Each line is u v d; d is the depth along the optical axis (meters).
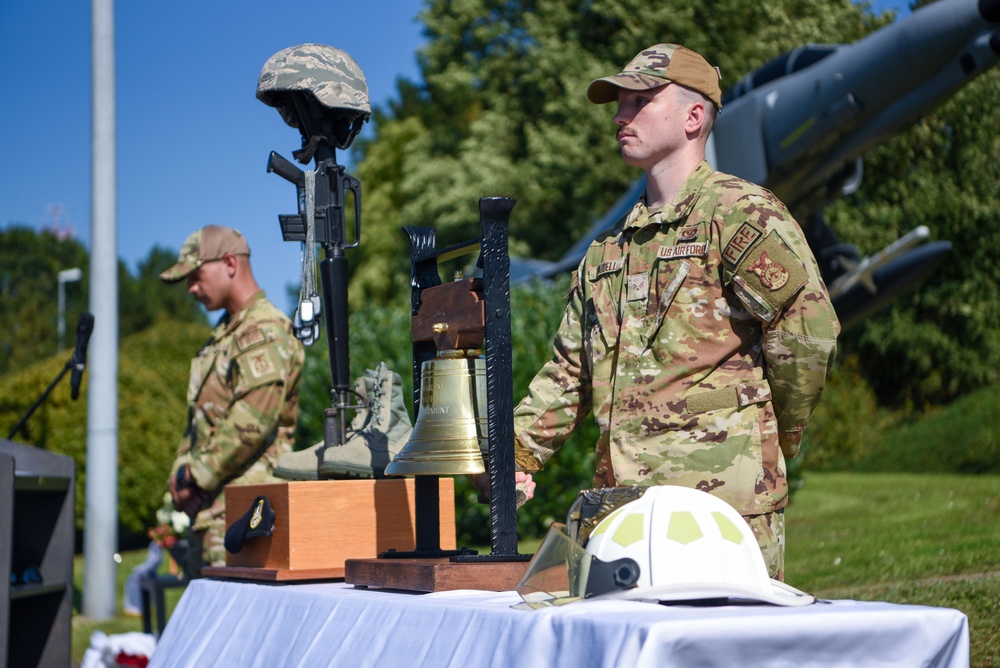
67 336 43.91
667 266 2.52
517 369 8.85
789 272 2.37
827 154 9.27
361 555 2.83
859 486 11.44
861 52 8.62
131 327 58.44
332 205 3.12
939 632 1.56
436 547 2.61
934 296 16.69
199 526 4.12
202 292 4.39
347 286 3.12
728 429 2.40
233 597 2.75
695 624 1.45
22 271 55.78
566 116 23.66
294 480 3.12
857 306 11.30
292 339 4.18
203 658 2.68
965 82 8.30
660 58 2.63
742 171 9.46
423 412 2.53
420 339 2.64
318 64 3.09
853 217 16.02
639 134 2.62
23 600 4.91
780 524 2.42
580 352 2.75
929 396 17.34
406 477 2.94
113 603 9.02
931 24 8.12
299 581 2.77
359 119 3.17
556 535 1.82
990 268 16.36
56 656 4.88
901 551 6.41
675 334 2.48
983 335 16.80
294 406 4.22
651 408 2.47
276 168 3.10
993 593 4.87
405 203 32.47
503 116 24.92
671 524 1.74
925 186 15.83
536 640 1.60
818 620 1.51
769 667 1.49
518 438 2.72
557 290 9.52
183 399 16.70
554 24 23.86
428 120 35.62
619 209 11.95
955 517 7.68
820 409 15.71
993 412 14.18
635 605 1.64
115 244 9.17
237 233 4.43
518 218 24.92
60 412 13.98
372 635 2.02
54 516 4.93
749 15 17.06
